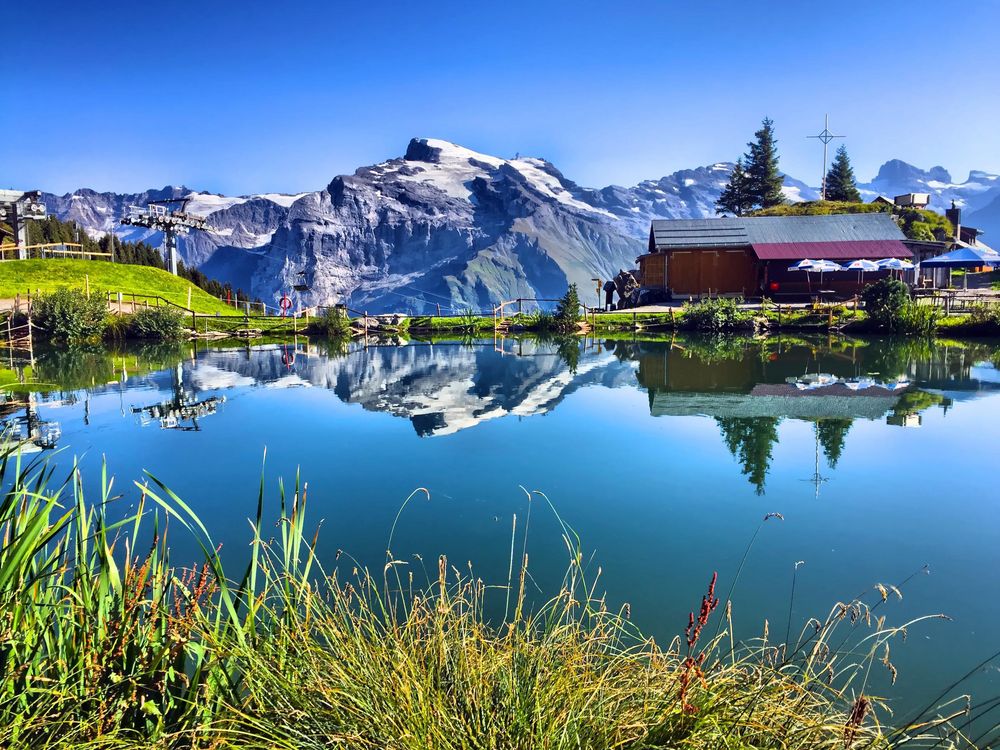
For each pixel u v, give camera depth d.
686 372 22.58
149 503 9.02
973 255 41.81
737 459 11.20
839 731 3.20
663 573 6.75
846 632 5.63
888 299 35.34
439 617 3.69
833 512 8.60
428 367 25.50
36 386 14.66
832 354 26.84
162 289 49.94
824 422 14.12
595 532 7.90
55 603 3.43
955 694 4.73
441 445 12.43
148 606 3.49
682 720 3.06
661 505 8.88
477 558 7.14
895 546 7.49
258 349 33.94
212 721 2.99
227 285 67.00
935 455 11.31
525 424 14.32
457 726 3.08
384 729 2.97
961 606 6.11
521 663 3.53
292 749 2.93
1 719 2.81
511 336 41.34
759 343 32.25
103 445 12.53
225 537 7.77
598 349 31.81
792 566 6.98
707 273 45.81
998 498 9.05
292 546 3.63
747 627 5.68
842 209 75.00
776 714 3.20
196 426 14.34
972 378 19.75
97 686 3.04
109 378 22.41
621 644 5.29
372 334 43.41
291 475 10.45
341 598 4.28
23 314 35.47
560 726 3.12
